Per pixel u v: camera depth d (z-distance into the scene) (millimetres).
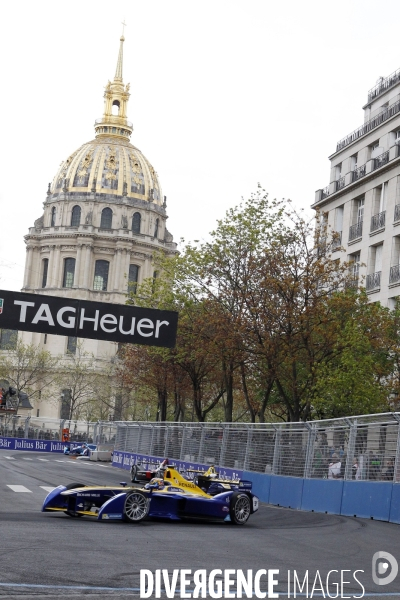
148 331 23016
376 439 25938
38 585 10820
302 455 30531
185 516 21469
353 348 41812
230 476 36656
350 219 58594
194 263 50562
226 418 50469
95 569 12289
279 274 43688
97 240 189625
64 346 178750
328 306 43031
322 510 28312
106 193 193125
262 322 43250
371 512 25531
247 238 48562
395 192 53438
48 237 190500
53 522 19031
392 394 46000
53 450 92312
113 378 154000
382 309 44844
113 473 48812
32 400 174125
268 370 43500
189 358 53656
